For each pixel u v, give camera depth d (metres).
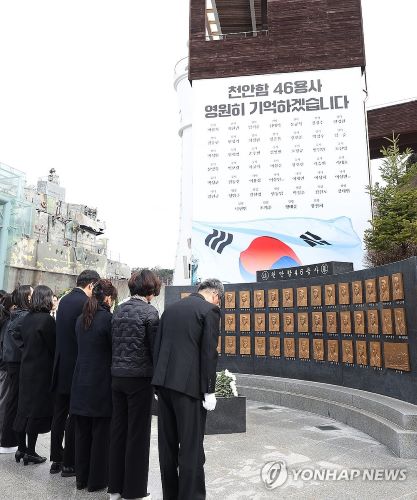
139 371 3.30
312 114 12.71
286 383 7.70
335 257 11.87
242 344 9.01
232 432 5.58
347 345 6.99
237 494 3.51
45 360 4.20
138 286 3.58
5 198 24.56
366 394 6.18
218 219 12.62
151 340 3.36
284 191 12.45
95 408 3.49
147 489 3.55
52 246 32.66
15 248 27.97
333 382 7.28
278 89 13.00
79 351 3.67
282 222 12.30
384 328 6.09
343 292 7.15
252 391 8.09
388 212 8.29
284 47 13.26
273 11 13.55
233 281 12.24
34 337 4.16
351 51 12.95
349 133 12.45
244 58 13.37
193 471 2.92
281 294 8.54
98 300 3.79
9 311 5.23
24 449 4.26
